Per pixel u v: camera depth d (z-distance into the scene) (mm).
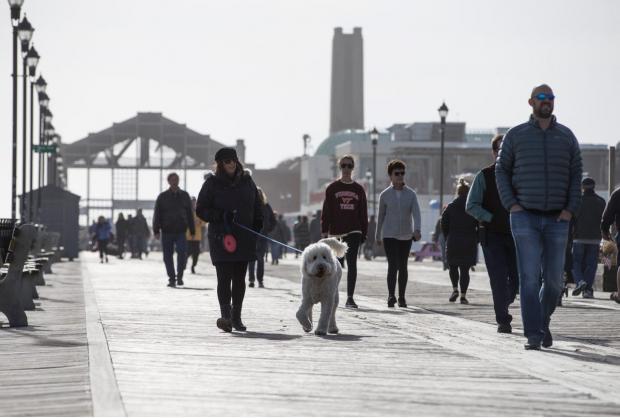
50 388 10664
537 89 14719
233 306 17062
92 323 17781
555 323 19344
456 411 9508
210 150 149500
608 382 11320
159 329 16922
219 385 10852
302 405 9719
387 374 11836
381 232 23469
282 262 62625
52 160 100812
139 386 10719
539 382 11312
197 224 41281
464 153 136125
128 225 74188
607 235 23750
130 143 159000
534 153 14703
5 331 16641
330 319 16672
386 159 149000
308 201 179750
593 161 140000
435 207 94562
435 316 20641
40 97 59188
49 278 36250
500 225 17266
